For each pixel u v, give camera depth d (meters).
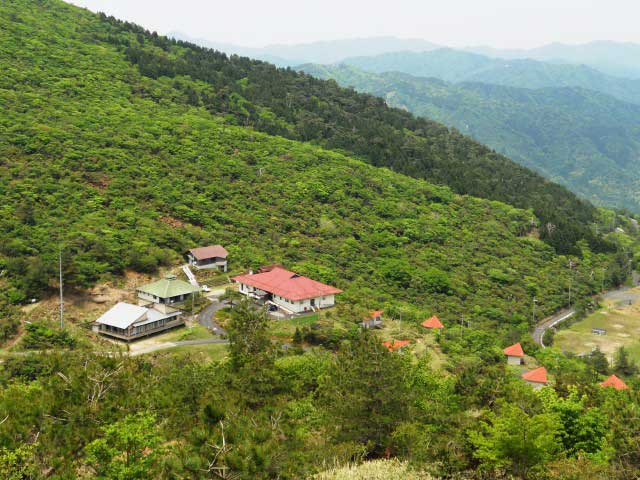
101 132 108.94
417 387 34.09
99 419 19.80
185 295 70.81
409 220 118.81
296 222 105.38
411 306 85.00
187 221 92.94
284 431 23.50
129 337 58.78
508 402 32.12
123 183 93.44
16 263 63.06
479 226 127.50
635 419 27.95
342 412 28.45
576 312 106.44
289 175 122.00
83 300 64.75
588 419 31.94
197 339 60.47
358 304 77.31
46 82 123.19
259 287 74.44
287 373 37.66
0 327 55.72
